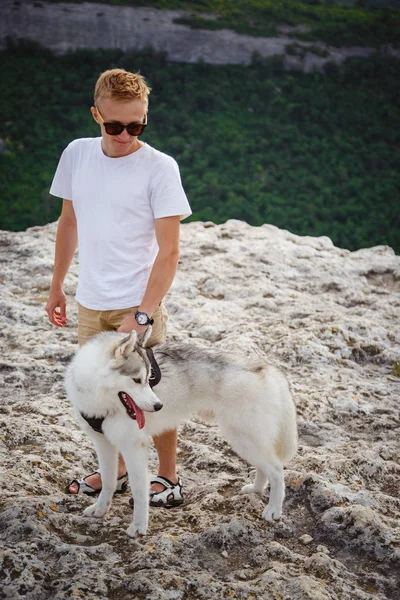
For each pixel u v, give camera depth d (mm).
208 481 4145
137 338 3383
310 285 7852
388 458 4477
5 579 3012
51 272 7887
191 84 65438
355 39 73938
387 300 7547
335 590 3090
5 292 7215
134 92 3203
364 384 5574
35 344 6031
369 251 9273
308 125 60656
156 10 72688
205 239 9094
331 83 68312
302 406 5074
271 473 3648
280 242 9133
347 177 52844
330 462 4242
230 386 3568
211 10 74500
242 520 3584
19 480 3861
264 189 50406
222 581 3156
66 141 54750
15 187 47156
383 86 68812
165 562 3248
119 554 3328
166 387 3510
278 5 77250
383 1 83062
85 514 3660
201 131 57594
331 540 3557
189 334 6312
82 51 68688
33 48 67188
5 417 4660
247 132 58406
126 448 3426
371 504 3824
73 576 3070
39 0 67438
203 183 49656
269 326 6629
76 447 4449
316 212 47250
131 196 3383
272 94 65812
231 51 70688
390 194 51281
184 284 7520
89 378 3338
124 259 3467
